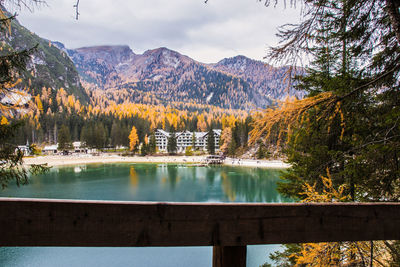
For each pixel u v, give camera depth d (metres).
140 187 34.09
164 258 12.97
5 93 4.30
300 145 5.79
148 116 132.38
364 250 4.32
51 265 12.10
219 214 1.31
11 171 4.30
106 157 81.38
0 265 12.00
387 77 3.32
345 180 5.48
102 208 1.26
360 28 3.29
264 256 12.25
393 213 1.42
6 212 1.21
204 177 43.47
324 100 3.28
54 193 29.16
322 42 3.36
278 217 1.34
